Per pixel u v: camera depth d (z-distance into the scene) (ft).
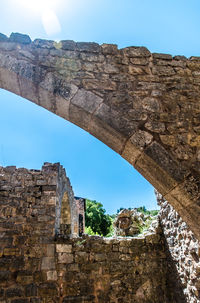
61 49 9.04
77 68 8.78
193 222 7.56
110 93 8.54
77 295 13.70
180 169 7.66
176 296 13.71
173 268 14.23
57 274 14.12
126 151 8.25
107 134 8.30
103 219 56.59
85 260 14.74
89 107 8.25
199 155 7.93
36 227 15.66
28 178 17.61
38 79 8.46
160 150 7.87
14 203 16.53
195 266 11.13
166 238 15.44
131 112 8.32
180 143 8.04
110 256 15.12
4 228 15.53
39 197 16.92
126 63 9.18
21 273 13.99
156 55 9.57
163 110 8.52
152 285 14.69
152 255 15.55
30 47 8.94
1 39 8.94
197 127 8.39
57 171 18.17
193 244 11.25
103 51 9.27
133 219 20.33
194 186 7.47
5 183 17.24
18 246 14.89
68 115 8.68
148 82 8.93
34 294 13.46
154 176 7.93
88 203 57.77
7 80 8.76
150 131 8.12
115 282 14.43
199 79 9.34
